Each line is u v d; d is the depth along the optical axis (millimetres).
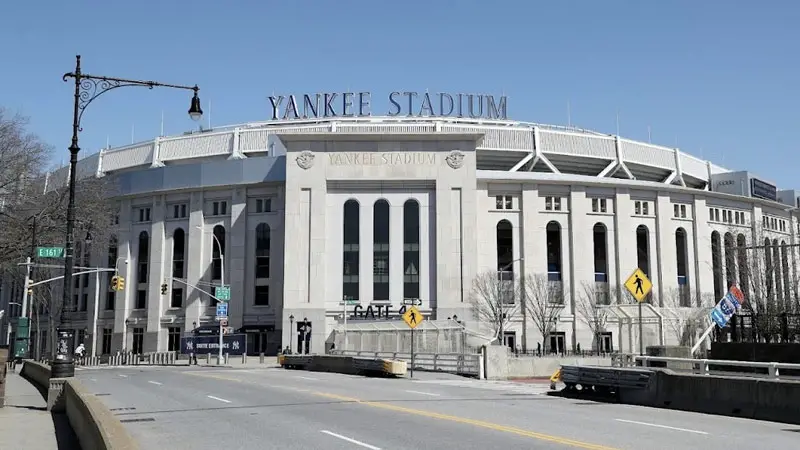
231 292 83250
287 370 47812
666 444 12727
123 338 88000
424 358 42719
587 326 82500
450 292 77000
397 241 78625
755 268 71250
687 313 67500
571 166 93125
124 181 90625
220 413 18625
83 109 25250
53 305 89062
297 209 78562
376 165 79438
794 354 27812
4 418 19844
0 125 72250
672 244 88688
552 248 87312
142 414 18594
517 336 80625
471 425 15398
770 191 102875
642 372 21141
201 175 86438
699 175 100375
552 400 22625
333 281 77812
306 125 94375
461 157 79500
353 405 20203
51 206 55438
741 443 13000
